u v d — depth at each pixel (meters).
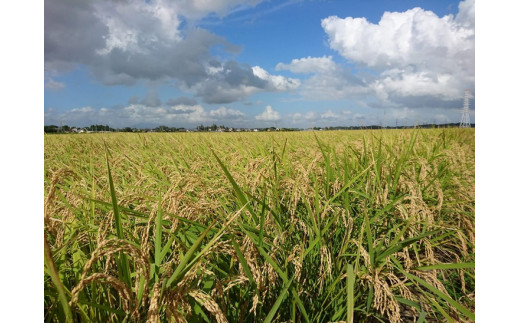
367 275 1.96
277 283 2.02
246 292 1.83
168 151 6.36
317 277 2.26
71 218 2.01
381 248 2.34
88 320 1.35
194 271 1.40
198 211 2.10
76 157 5.89
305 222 2.67
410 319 2.37
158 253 1.56
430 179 3.89
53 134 10.00
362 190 3.33
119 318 1.52
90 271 1.64
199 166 3.92
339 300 2.00
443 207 3.36
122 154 4.71
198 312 1.55
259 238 1.96
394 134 7.34
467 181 4.03
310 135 9.33
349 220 2.44
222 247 1.75
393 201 2.66
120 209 1.90
